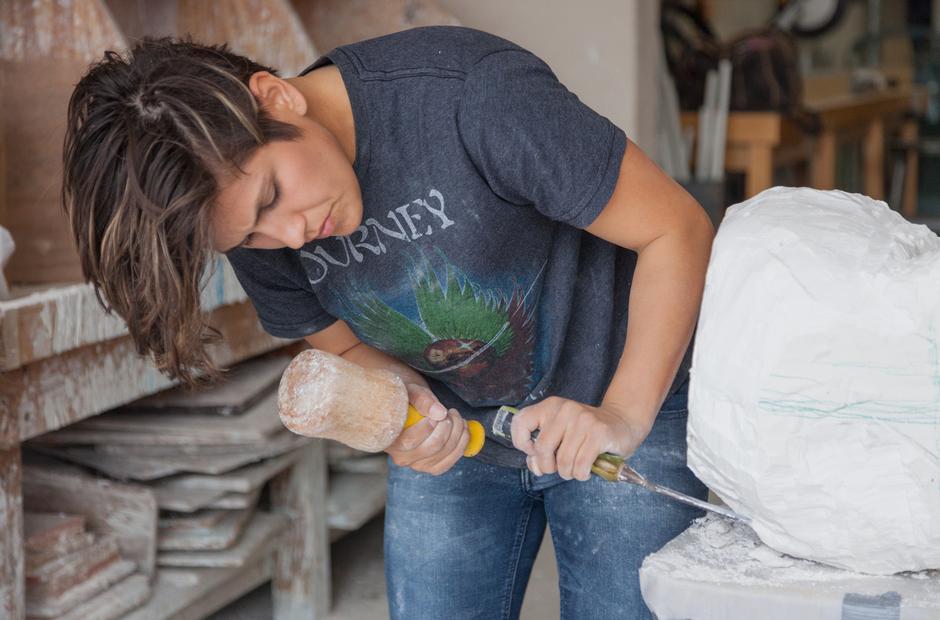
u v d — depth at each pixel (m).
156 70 1.11
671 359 1.33
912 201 6.64
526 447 1.28
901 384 1.10
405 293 1.41
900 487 1.12
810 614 1.13
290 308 1.55
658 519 1.52
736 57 4.63
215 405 2.41
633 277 1.42
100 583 2.14
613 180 1.27
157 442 2.34
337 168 1.18
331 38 3.15
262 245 1.22
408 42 1.32
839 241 1.16
